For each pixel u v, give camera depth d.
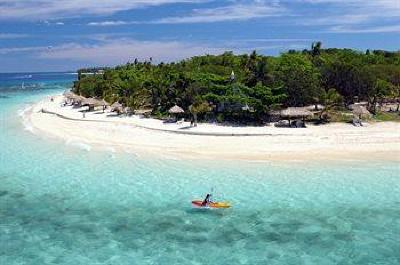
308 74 73.44
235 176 41.56
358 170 42.62
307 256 26.64
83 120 74.12
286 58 91.31
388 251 27.16
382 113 70.38
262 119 65.44
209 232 30.12
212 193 37.28
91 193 38.06
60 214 33.69
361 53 113.31
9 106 111.19
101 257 26.73
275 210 33.66
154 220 32.25
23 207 35.25
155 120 69.81
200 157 48.19
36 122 75.19
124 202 35.88
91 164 46.94
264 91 64.81
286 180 40.16
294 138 54.16
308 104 73.50
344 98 78.00
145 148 52.81
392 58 109.19
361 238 28.95
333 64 82.12
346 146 50.72
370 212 33.12
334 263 25.75
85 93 113.94
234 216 32.72
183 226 31.16
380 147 50.16
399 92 77.94
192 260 26.25
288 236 29.34
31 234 30.14
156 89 77.19
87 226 31.39
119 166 45.91
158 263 25.94
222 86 67.69
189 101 69.44
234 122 65.00
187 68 97.69
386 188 37.88
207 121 66.38
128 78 107.38
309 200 35.44
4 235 29.98
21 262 26.16
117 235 29.83
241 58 99.88
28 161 48.78
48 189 39.41
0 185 40.72
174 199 36.25
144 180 41.12
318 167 43.75
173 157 48.59
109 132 62.72
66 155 51.03
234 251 27.34
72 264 25.89
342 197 36.03
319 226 30.83
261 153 49.00
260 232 30.00
